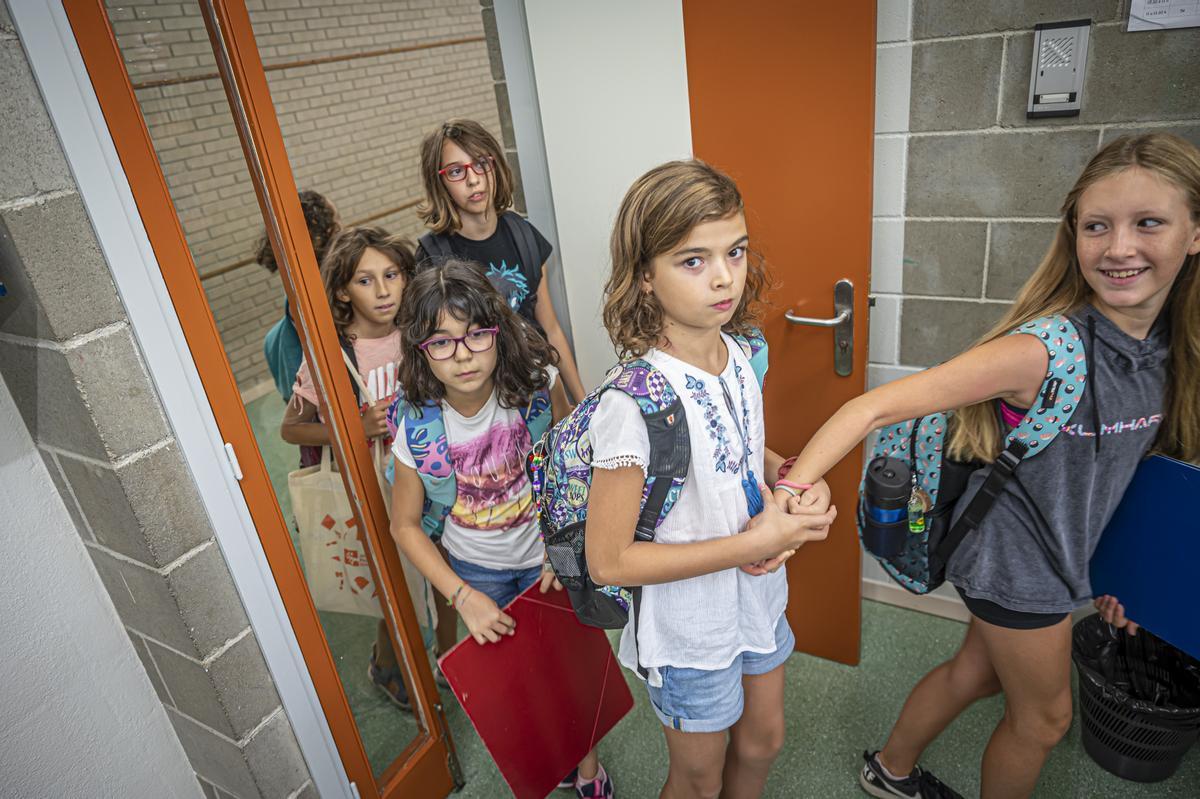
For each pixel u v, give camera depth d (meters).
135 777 1.55
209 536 1.33
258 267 1.59
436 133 1.91
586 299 2.27
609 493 1.08
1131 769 1.74
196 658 1.37
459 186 1.94
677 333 1.08
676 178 0.99
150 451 1.22
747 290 1.21
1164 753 1.69
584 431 1.13
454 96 6.72
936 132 1.73
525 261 2.09
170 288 1.19
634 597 1.23
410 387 1.49
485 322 1.41
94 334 1.11
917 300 1.94
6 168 0.99
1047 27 1.54
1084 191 1.11
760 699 1.43
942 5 1.61
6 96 0.97
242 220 1.34
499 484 1.61
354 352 1.89
